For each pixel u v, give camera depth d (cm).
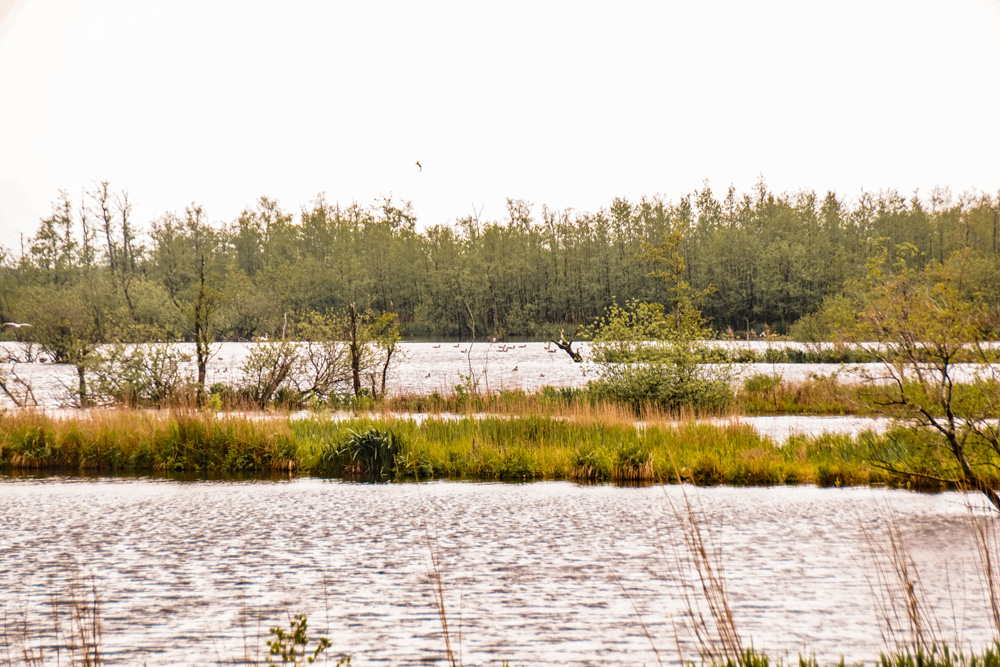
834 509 1268
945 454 1249
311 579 920
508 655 689
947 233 9962
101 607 823
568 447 1708
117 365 2488
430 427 1867
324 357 2762
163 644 721
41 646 718
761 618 780
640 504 1333
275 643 620
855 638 721
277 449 1700
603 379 2502
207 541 1092
